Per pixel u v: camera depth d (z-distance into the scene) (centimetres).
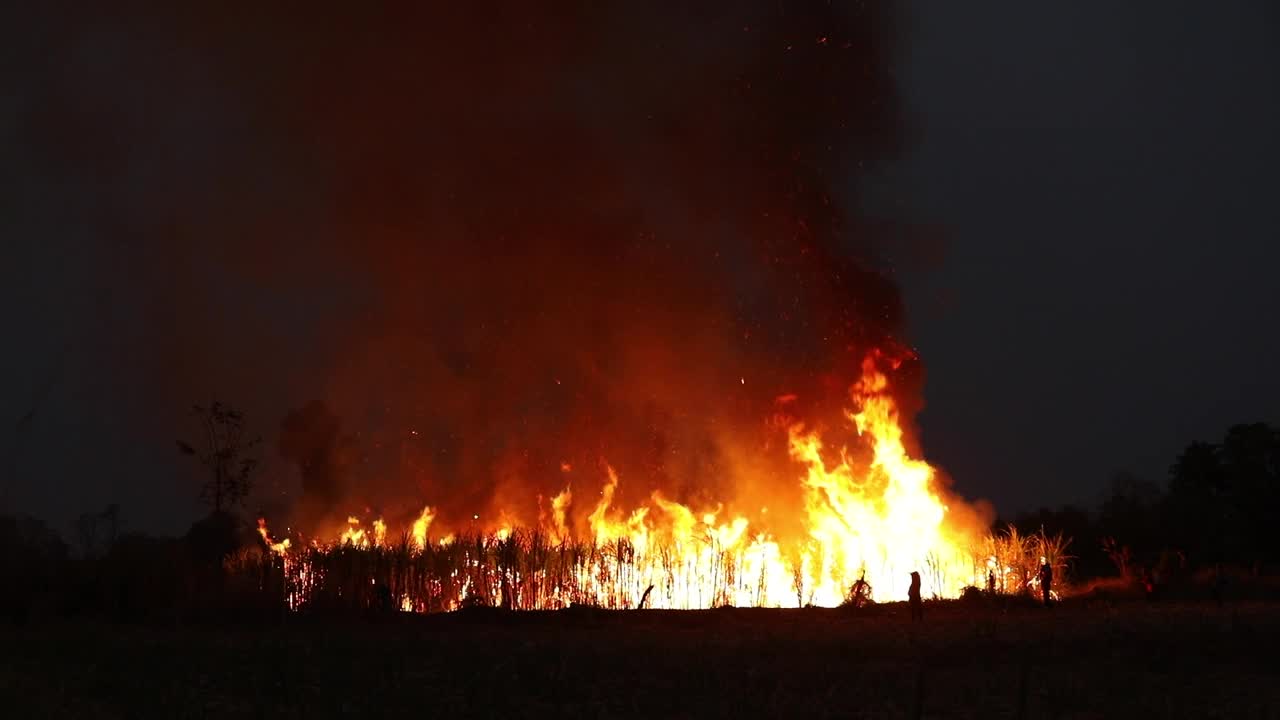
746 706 1714
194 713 1609
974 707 1753
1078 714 1717
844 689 1859
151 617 2702
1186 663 2078
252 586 2806
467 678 1914
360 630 2588
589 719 1655
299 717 1633
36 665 1903
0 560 2719
